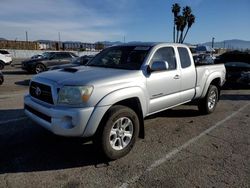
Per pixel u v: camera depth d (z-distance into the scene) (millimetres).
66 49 47781
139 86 4527
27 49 46188
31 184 3510
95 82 3971
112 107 4113
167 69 5254
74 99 3850
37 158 4250
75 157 4301
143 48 5191
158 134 5449
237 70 11414
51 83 4086
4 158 4227
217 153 4555
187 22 37781
